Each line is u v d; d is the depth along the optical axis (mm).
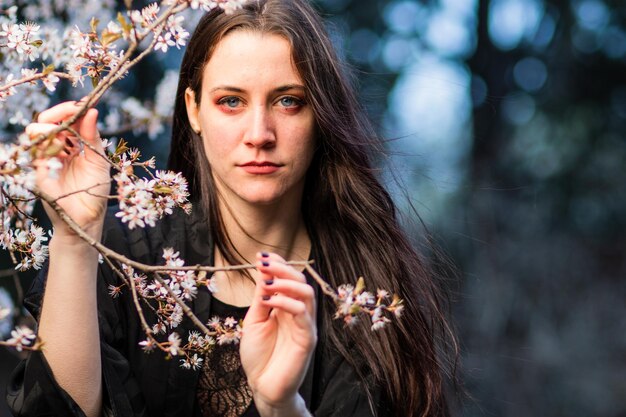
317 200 1857
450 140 6184
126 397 1561
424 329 1883
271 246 1772
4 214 1390
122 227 1730
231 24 1604
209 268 1317
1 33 1451
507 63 7160
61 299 1436
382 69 6891
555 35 7375
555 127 7262
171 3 1297
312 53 1627
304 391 1730
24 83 1537
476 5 7129
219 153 1615
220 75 1595
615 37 7488
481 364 5449
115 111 2666
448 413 1952
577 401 5590
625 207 7000
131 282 1349
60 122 1392
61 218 1327
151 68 4391
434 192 5613
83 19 2607
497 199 6160
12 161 1199
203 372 1677
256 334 1398
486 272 5781
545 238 6297
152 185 1300
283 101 1616
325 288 1285
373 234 1860
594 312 6031
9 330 2289
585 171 7141
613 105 7473
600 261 6402
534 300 5887
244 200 1666
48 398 1462
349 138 1792
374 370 1753
